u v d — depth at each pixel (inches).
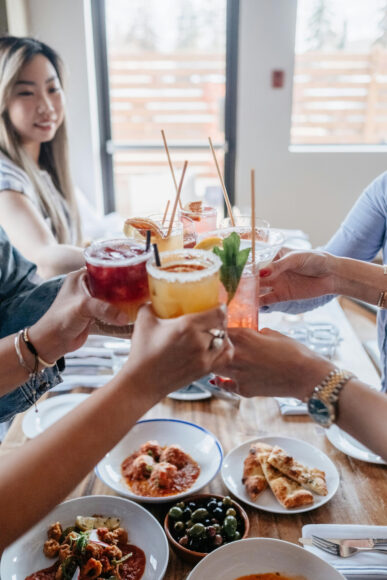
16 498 24.5
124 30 156.3
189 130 166.2
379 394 31.1
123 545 40.1
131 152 169.6
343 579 34.2
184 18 153.6
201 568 35.0
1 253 49.9
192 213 53.9
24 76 83.8
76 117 154.3
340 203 164.2
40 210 89.9
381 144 166.9
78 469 25.7
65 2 144.2
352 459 50.3
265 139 159.2
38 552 40.0
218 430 54.9
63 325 37.2
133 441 52.4
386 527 40.4
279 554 36.1
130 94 163.6
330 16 151.9
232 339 33.4
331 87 160.4
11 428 55.1
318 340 70.3
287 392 34.1
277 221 167.5
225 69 156.5
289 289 50.8
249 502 44.0
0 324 48.3
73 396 60.1
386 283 49.3
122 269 31.7
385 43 155.2
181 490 45.6
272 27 148.3
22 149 87.3
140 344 27.8
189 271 29.2
